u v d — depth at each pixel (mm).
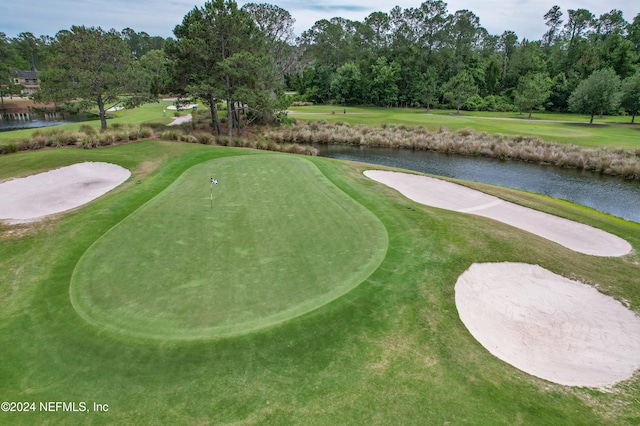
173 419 5555
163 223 11672
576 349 7621
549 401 6102
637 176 25500
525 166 29781
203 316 7480
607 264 10984
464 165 30391
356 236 11031
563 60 80312
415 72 74062
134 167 19062
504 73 80000
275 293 8227
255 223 11758
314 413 5711
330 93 76938
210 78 31469
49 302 8141
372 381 6309
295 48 86500
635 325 8375
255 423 5531
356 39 89250
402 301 8312
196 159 20188
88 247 10562
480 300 8883
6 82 69062
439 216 13195
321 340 7078
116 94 32344
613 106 47594
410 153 35312
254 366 6496
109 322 7383
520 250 10969
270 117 43656
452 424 5598
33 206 14500
